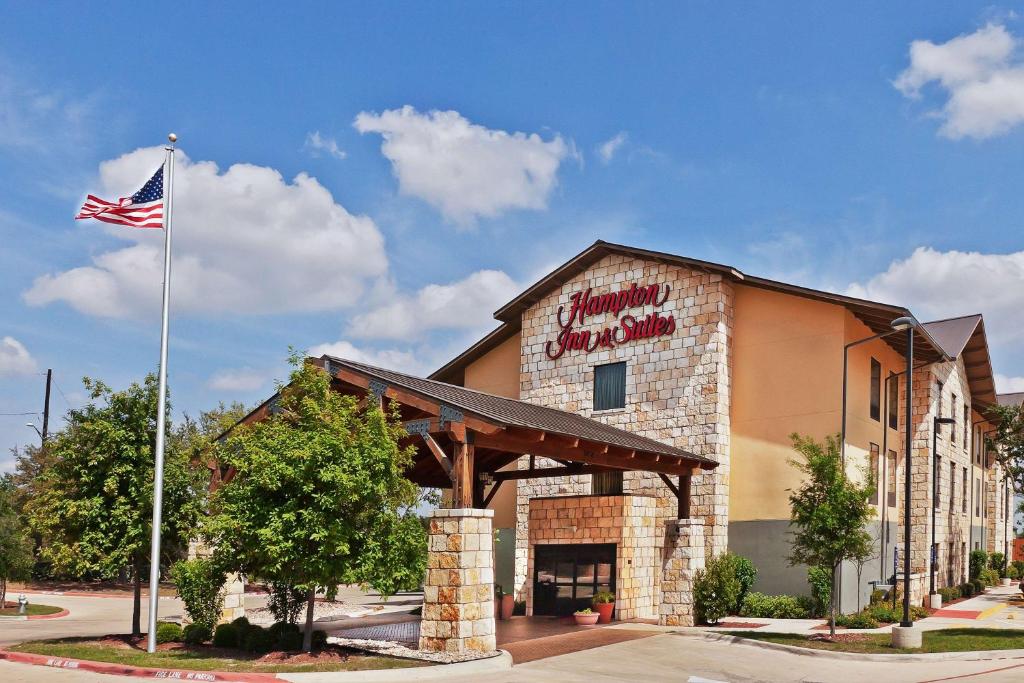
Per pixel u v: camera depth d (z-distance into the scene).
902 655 19.80
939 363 37.25
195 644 19.45
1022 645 21.25
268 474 16.95
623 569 27.36
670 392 30.62
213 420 43.59
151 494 19.78
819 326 28.78
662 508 29.95
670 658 19.66
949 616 28.92
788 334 29.39
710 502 29.00
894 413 34.22
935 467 34.00
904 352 33.66
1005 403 51.78
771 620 26.19
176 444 20.97
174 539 20.78
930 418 35.41
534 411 24.33
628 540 27.70
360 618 27.95
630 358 31.91
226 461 18.23
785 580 28.02
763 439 29.23
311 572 16.95
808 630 23.89
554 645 21.09
